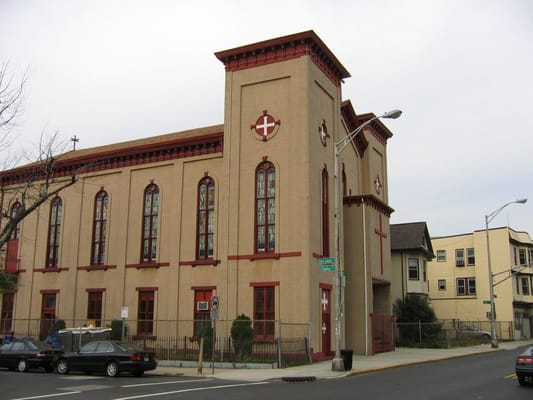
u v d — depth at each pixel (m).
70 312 34.44
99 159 35.34
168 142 32.91
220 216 29.52
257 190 28.88
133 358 21.64
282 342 26.16
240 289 28.11
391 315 37.03
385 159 42.75
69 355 23.09
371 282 32.94
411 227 50.84
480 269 63.31
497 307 61.53
